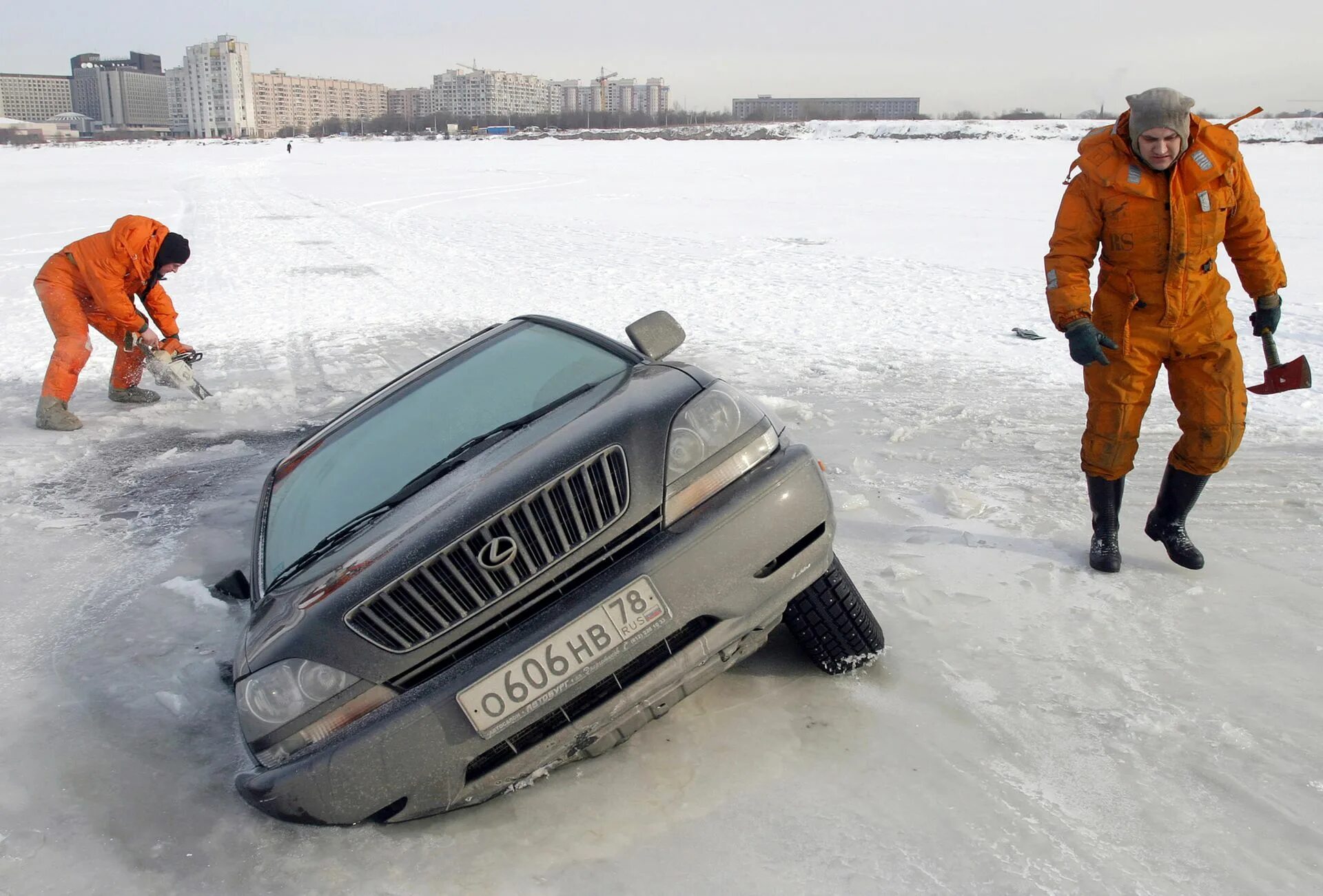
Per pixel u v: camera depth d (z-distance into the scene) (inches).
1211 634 115.2
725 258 507.8
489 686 83.0
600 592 85.4
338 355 326.0
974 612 124.1
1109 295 125.6
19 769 106.7
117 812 97.4
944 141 2581.2
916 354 281.7
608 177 1274.6
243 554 171.9
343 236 690.2
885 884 78.3
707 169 1402.6
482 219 779.4
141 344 263.3
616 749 100.4
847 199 841.5
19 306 442.0
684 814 89.4
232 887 85.0
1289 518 148.6
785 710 104.6
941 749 95.8
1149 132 115.0
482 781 85.4
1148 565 135.0
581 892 80.7
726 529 89.7
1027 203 763.4
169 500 203.6
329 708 84.3
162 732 113.3
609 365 120.0
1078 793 87.8
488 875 83.9
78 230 743.1
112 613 149.8
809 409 227.3
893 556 143.0
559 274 475.2
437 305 407.5
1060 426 204.5
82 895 85.2
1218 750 92.8
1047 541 145.2
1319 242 466.9
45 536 185.8
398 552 89.4
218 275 516.7
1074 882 76.9
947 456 189.5
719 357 288.2
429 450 113.0
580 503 89.5
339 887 83.9
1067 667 109.6
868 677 109.9
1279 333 278.8
